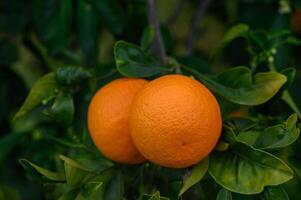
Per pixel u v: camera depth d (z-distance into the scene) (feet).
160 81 2.80
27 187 3.97
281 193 2.85
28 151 3.55
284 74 3.04
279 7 3.70
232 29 3.32
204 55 4.15
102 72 3.38
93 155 3.14
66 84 3.15
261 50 3.35
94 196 2.99
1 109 3.92
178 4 4.08
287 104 3.09
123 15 3.60
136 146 2.82
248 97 2.97
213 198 3.01
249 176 2.83
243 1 3.80
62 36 3.70
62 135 3.48
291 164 2.97
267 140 2.89
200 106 2.75
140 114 2.76
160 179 3.15
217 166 2.88
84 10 3.64
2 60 3.94
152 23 3.33
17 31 3.91
